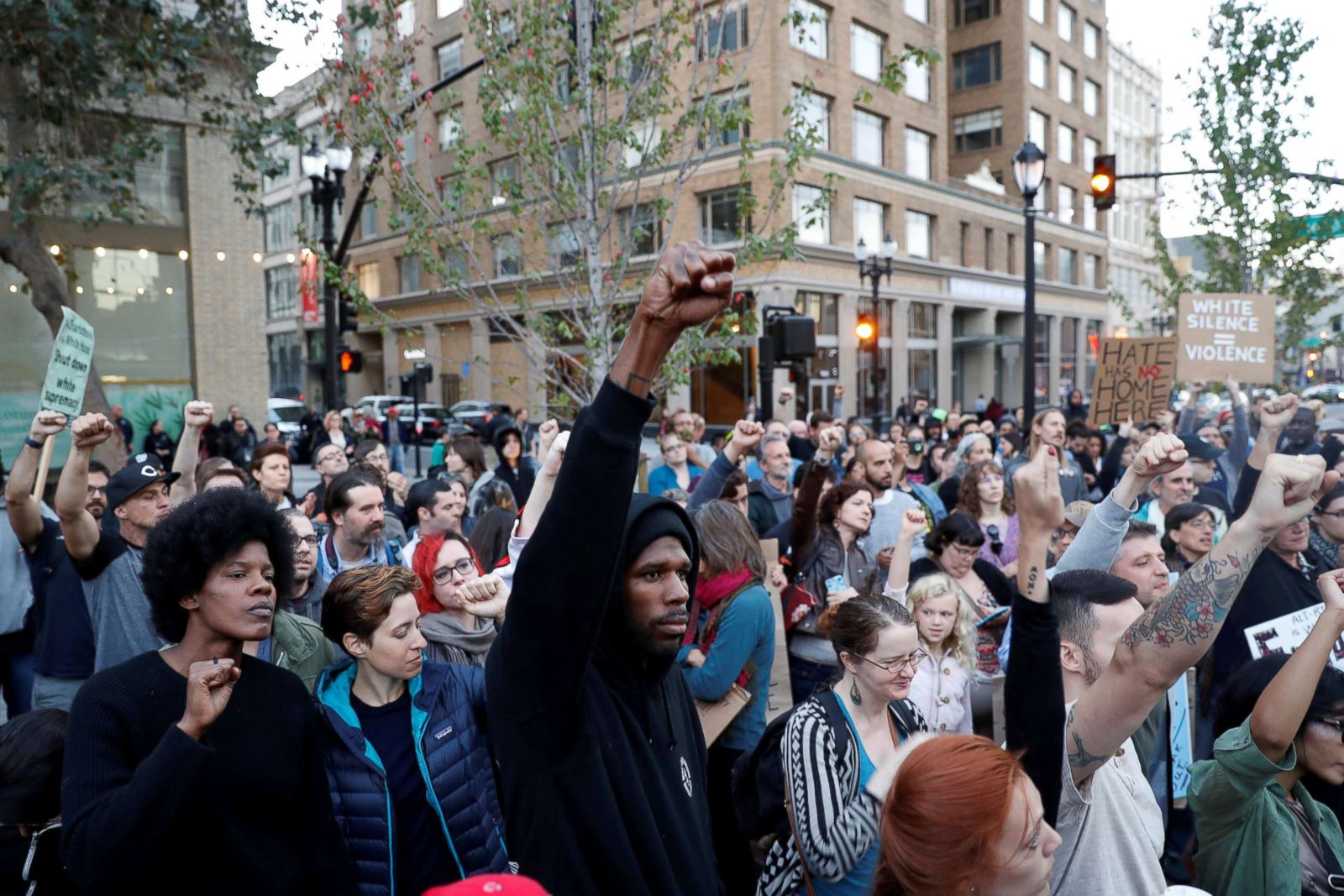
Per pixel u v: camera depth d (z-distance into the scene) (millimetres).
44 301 11523
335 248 11461
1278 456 2008
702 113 7148
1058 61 40062
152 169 16375
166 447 15844
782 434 8086
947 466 10266
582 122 7195
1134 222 55625
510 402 32844
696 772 1940
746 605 3484
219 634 2197
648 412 1475
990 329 37750
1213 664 4043
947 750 1480
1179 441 2570
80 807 1928
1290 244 12617
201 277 17016
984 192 36594
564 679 1526
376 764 2512
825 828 2387
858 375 30734
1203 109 13266
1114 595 2490
